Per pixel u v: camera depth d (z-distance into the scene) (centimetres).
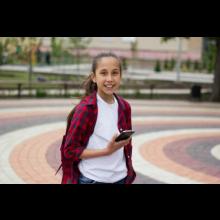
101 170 370
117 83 365
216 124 1459
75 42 3697
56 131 1231
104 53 375
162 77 3959
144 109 1777
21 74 3553
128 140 360
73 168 374
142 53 5931
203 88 2905
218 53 2162
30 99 1981
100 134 366
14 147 1026
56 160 923
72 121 364
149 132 1272
